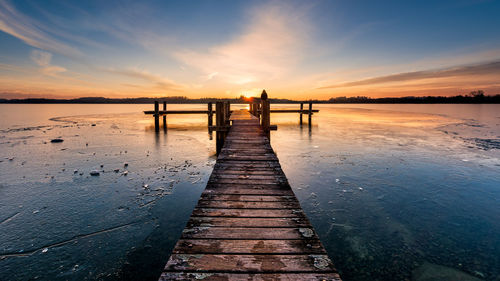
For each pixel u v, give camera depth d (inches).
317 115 1515.7
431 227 173.3
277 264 73.6
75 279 120.6
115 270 127.7
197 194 225.5
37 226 167.6
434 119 1071.6
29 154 371.2
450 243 154.5
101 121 975.6
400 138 531.8
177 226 171.2
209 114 784.3
